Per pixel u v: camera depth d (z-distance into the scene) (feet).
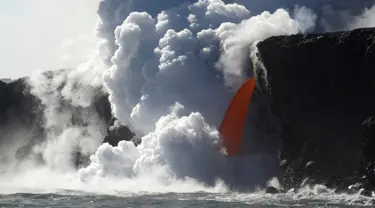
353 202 123.13
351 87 147.02
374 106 144.36
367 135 137.28
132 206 124.06
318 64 151.53
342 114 149.07
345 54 146.51
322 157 148.97
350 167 144.77
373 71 143.43
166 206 122.42
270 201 126.62
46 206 127.65
